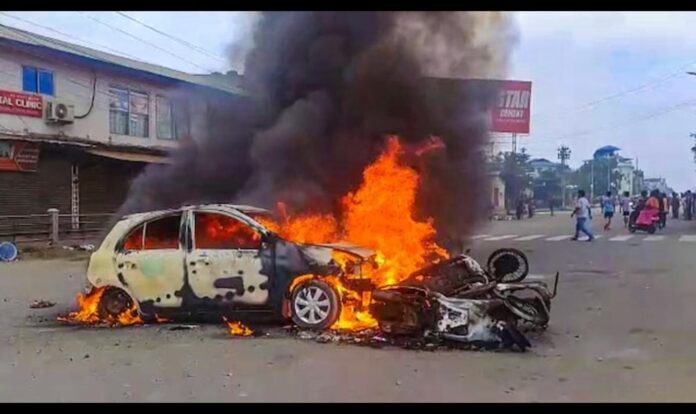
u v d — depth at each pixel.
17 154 19.33
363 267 7.67
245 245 8.05
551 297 7.82
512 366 5.89
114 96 22.83
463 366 5.90
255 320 8.20
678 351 6.46
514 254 9.44
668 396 4.99
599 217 44.00
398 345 6.74
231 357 6.33
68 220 20.97
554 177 74.06
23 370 5.93
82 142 21.22
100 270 8.28
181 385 5.39
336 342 6.93
